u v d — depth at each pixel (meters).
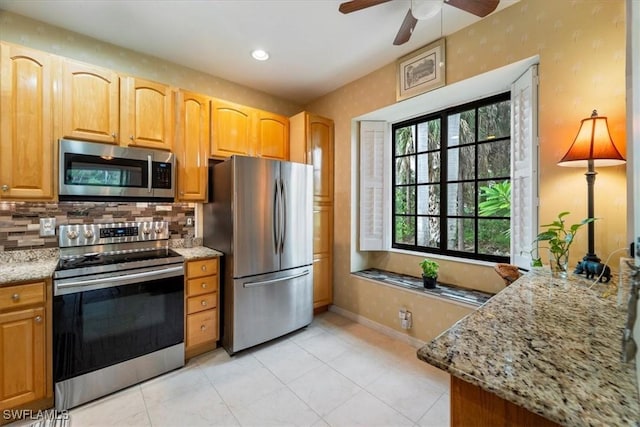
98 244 2.33
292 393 1.94
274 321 2.66
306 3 1.97
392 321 2.81
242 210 2.47
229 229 2.47
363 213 3.29
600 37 1.66
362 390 1.98
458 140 2.82
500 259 2.52
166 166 2.38
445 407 1.81
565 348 0.76
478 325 0.91
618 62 1.61
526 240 2.08
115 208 2.44
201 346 2.47
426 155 3.09
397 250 3.26
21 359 1.65
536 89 1.96
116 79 2.20
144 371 2.07
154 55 2.63
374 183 3.29
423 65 2.52
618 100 1.61
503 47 2.05
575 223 1.76
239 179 2.46
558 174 1.82
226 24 2.20
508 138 2.48
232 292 2.44
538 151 1.95
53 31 2.19
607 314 1.00
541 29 1.87
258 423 1.68
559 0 1.80
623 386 0.59
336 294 3.44
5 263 1.97
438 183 2.98
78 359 1.82
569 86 1.77
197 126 2.61
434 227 3.02
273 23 2.19
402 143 3.31
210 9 2.03
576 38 1.74
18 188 1.85
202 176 2.64
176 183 2.49
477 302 2.26
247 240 2.49
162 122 2.40
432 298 2.49
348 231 3.30
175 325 2.23
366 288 3.08
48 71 1.94
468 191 2.76
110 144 2.17
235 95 3.21
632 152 0.73
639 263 0.65
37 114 1.90
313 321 3.19
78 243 2.24
